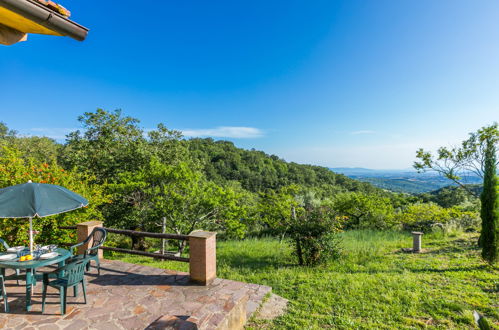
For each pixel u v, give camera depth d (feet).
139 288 14.93
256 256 32.24
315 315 15.31
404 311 15.56
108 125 51.57
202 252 15.49
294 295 18.51
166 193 37.58
